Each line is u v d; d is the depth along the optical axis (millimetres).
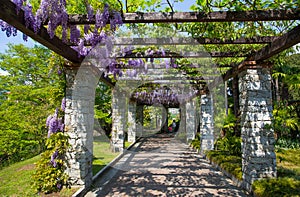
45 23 2357
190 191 3594
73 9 3426
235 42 3066
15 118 6645
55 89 3951
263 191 2980
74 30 2941
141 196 3389
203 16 2324
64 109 3770
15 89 6906
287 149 5809
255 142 3455
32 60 8109
